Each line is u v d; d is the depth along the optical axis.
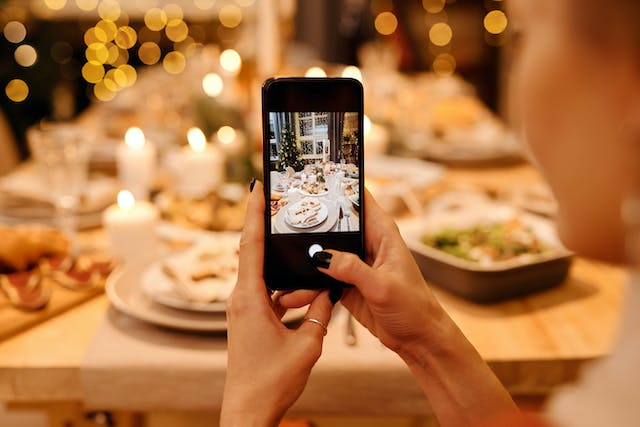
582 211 0.38
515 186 1.69
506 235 1.12
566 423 0.35
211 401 0.85
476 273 1.00
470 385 0.66
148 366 0.85
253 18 2.77
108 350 0.87
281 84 0.65
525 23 0.40
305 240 0.67
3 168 2.30
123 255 1.21
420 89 2.72
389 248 0.67
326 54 3.64
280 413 0.62
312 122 0.66
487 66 5.83
